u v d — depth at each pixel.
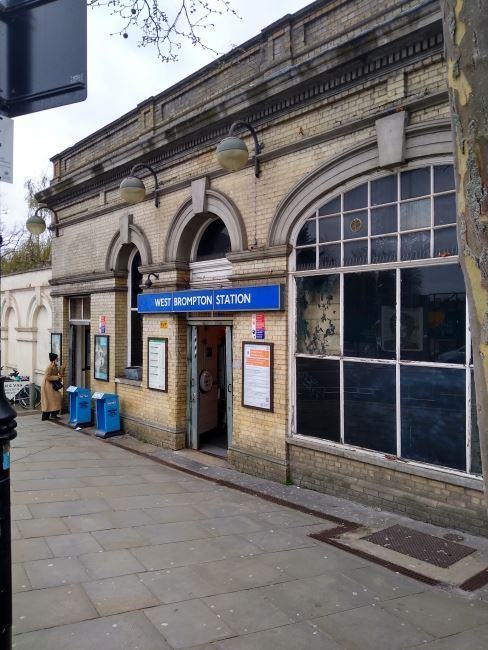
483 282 2.26
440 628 3.87
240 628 3.79
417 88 6.23
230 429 8.98
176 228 9.98
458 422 5.84
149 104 10.81
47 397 13.66
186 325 10.17
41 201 14.90
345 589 4.45
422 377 6.15
